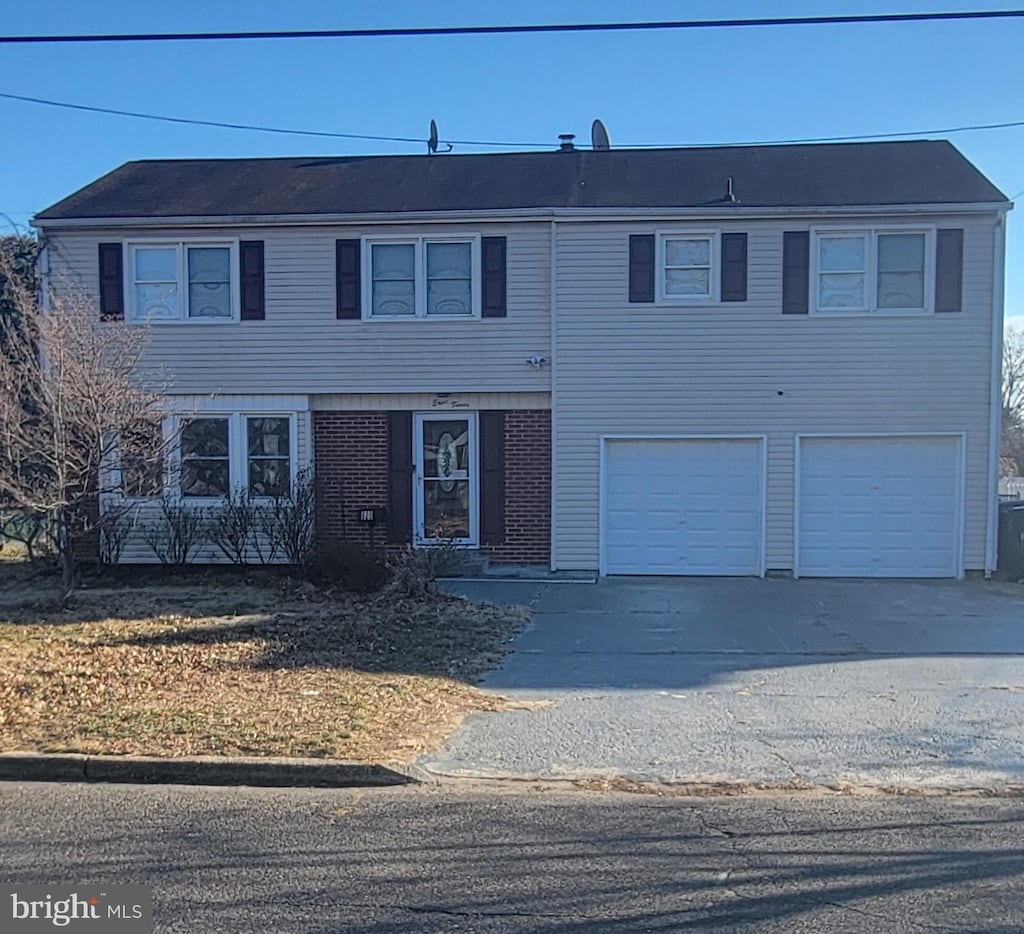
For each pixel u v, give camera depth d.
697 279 15.86
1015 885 4.58
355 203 16.47
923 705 7.98
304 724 7.10
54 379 12.08
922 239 15.55
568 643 10.62
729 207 15.52
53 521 12.98
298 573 15.09
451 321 16.16
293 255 16.30
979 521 15.61
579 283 15.88
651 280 15.79
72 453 11.65
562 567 16.09
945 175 16.48
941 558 15.72
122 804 5.80
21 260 18.86
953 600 13.59
